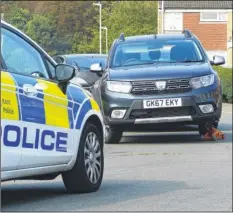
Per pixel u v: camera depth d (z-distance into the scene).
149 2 80.00
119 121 20.44
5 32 10.91
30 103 10.71
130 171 15.96
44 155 11.02
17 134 10.27
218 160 17.62
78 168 12.37
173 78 20.34
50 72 12.00
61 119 11.68
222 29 102.62
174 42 22.78
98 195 12.55
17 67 10.90
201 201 12.05
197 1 102.94
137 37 23.39
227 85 47.69
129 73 20.81
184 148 20.25
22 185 14.27
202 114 20.41
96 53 32.94
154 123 20.34
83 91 12.98
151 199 12.20
